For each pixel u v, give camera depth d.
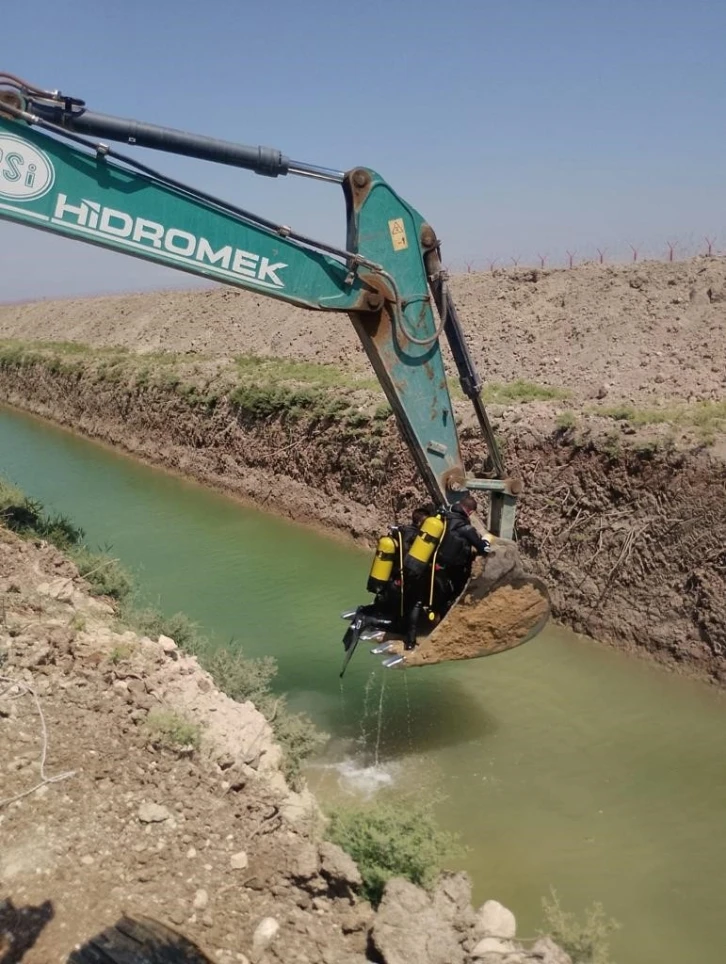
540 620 8.32
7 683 7.74
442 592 8.16
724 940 7.53
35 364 40.38
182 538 19.28
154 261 7.56
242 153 7.46
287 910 5.93
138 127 7.24
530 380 23.03
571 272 28.83
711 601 12.06
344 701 11.66
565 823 9.13
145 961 5.21
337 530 19.42
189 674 8.84
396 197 7.93
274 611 14.77
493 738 10.77
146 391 29.33
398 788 9.69
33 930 5.37
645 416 14.51
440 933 5.69
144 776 6.91
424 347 8.16
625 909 7.91
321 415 20.44
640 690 11.95
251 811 6.82
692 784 9.77
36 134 7.15
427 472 8.38
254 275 7.71
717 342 21.02
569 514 14.42
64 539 14.08
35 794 6.52
